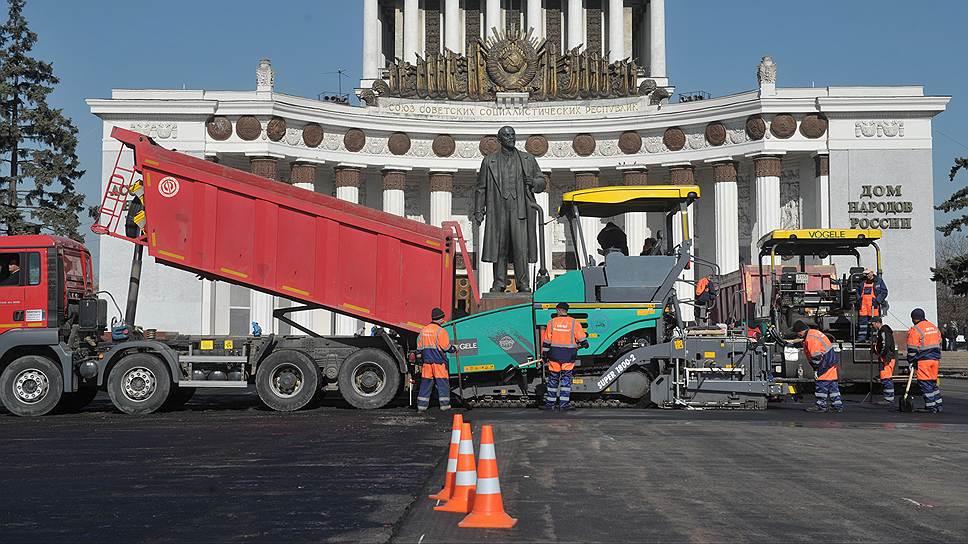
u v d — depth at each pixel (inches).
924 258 2164.1
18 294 946.7
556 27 2869.1
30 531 394.9
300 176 2253.9
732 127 2225.6
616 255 954.7
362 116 2306.8
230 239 981.2
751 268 1419.8
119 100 2161.7
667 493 469.7
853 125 2182.6
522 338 954.7
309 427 793.6
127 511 435.2
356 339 980.6
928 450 633.0
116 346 951.0
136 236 1007.0
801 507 436.1
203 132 2185.0
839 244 1176.8
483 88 2401.6
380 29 2881.4
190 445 677.3
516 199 1050.7
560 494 466.0
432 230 979.3
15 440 724.7
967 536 378.9
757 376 948.0
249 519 414.0
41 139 2226.9
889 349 1088.8
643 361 948.0
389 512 425.1
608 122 2335.1
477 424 796.0
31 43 2228.1
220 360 957.2
